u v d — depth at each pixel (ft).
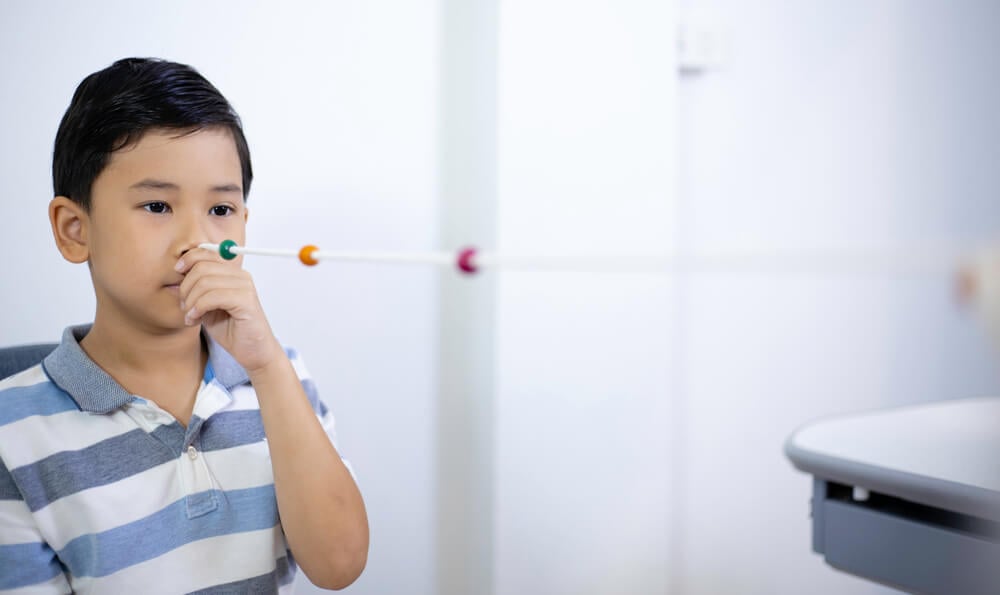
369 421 4.49
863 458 2.65
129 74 2.44
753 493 5.48
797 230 5.46
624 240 4.64
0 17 3.48
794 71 5.38
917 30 5.68
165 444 2.48
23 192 3.57
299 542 2.50
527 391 4.49
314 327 4.28
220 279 2.35
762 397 5.46
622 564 4.80
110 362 2.54
